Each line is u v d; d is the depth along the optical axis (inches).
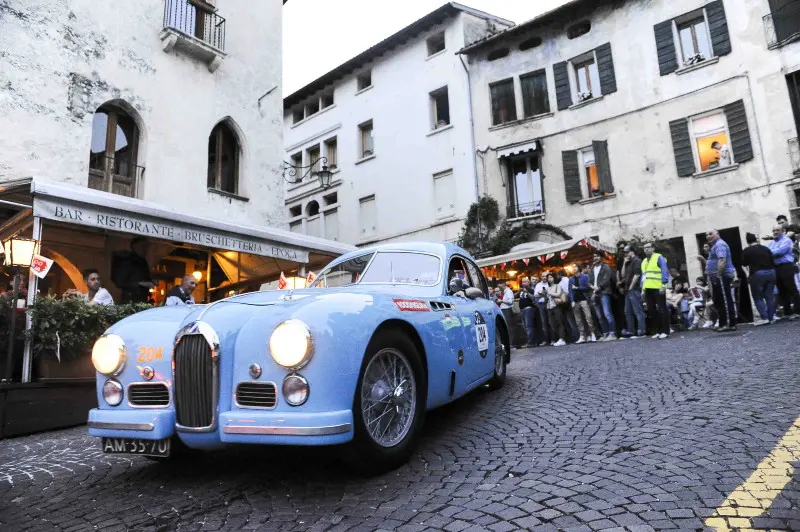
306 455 139.8
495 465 121.0
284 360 106.4
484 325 195.5
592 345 384.5
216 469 135.9
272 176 541.6
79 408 238.7
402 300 138.8
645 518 86.0
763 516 83.3
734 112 621.3
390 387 124.8
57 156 374.3
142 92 434.9
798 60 583.5
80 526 104.9
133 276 370.6
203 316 120.9
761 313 363.6
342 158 986.1
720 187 624.7
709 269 361.4
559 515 90.1
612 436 134.6
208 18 499.2
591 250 593.6
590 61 749.3
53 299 238.7
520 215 778.2
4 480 145.3
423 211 854.5
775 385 168.7
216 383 112.7
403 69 910.4
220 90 501.0
